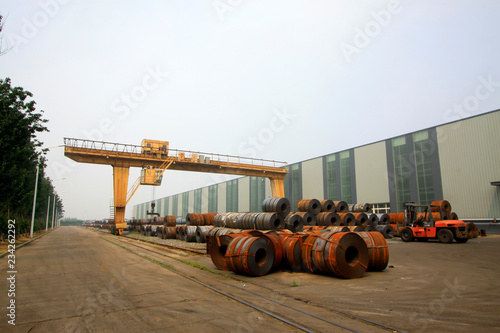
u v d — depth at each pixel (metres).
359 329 4.87
